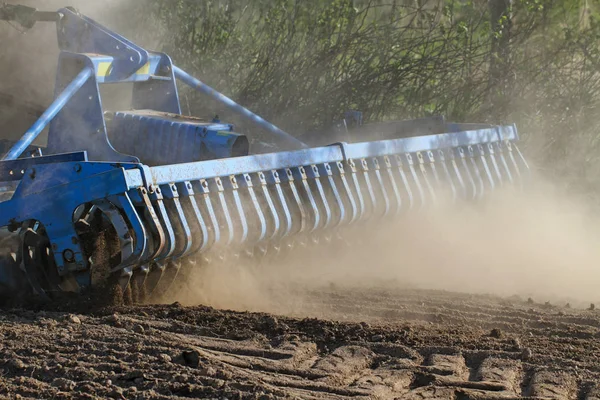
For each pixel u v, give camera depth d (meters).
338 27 15.23
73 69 9.74
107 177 7.17
